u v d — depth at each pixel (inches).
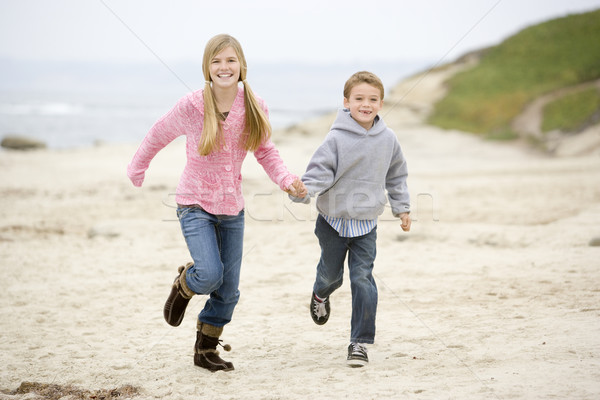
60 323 303.9
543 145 1387.8
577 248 409.1
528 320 264.7
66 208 681.0
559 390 182.9
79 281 386.0
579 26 2325.3
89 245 493.0
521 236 457.4
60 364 245.9
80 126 3056.1
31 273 407.5
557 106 1598.2
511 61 2245.3
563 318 262.4
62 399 207.5
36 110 4552.2
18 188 859.4
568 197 655.8
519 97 1800.0
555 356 215.2
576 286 316.8
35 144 1676.9
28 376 233.3
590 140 1291.8
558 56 2117.4
